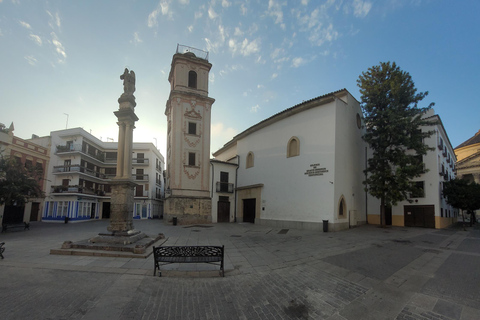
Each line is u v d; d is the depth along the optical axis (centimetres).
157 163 4359
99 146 3759
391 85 1638
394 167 1883
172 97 2362
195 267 650
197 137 2361
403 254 838
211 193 2375
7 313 364
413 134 1619
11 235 1329
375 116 1728
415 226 1847
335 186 1586
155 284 519
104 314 376
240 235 1366
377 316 394
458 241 1147
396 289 507
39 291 451
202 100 2430
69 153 3094
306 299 461
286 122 2005
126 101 1009
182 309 411
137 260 701
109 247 788
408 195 1905
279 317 389
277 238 1241
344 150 1731
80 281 513
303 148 1822
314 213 1659
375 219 1991
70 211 2936
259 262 731
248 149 2455
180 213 2175
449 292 485
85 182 3288
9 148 2456
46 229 1748
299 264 708
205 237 1271
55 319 353
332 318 387
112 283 510
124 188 927
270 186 2077
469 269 647
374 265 694
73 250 754
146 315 382
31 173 1759
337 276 598
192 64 2464
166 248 578
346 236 1297
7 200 1557
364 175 2005
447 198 2125
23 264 625
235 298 464
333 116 1666
